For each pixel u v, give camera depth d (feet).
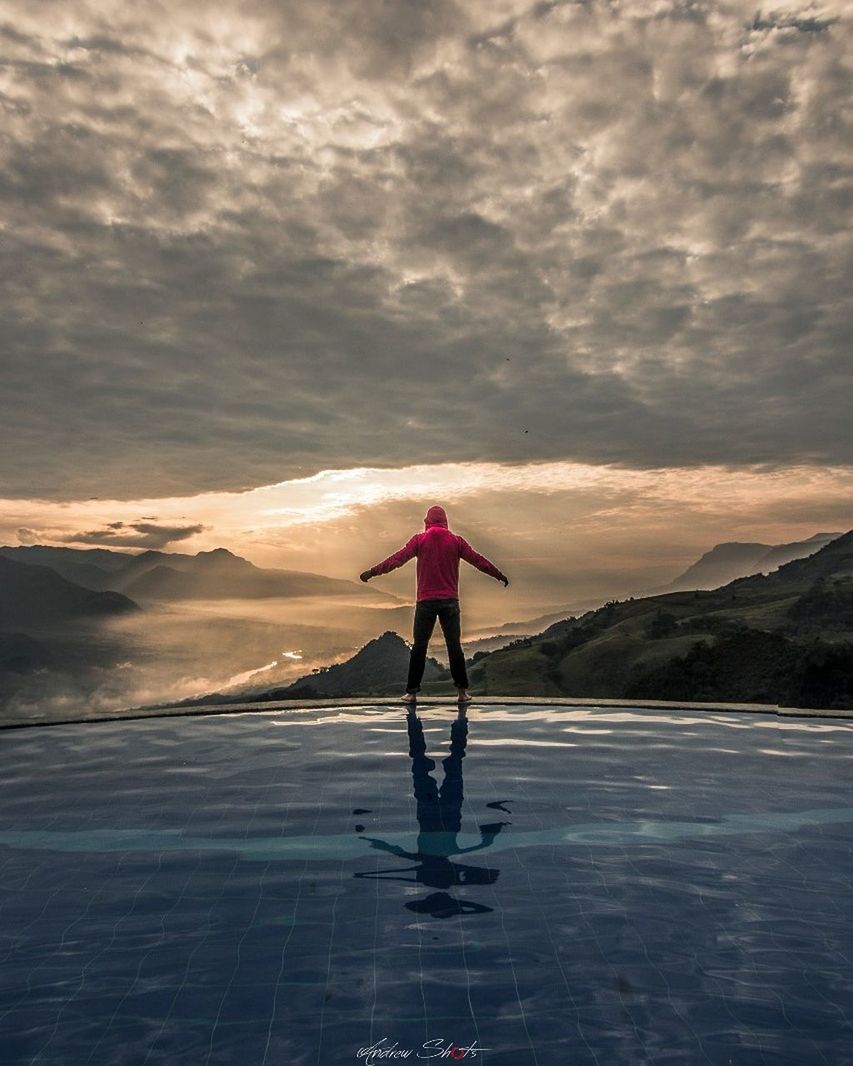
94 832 15.93
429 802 17.83
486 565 32.89
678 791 18.69
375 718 29.40
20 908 12.25
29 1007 9.37
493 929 11.35
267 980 9.95
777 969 10.16
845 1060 8.22
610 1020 8.98
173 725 28.27
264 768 21.30
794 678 222.89
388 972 10.12
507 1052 8.38
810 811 17.06
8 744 24.97
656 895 12.58
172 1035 8.75
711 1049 8.41
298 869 13.82
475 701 33.04
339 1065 8.18
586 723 27.94
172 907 12.23
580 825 16.15
